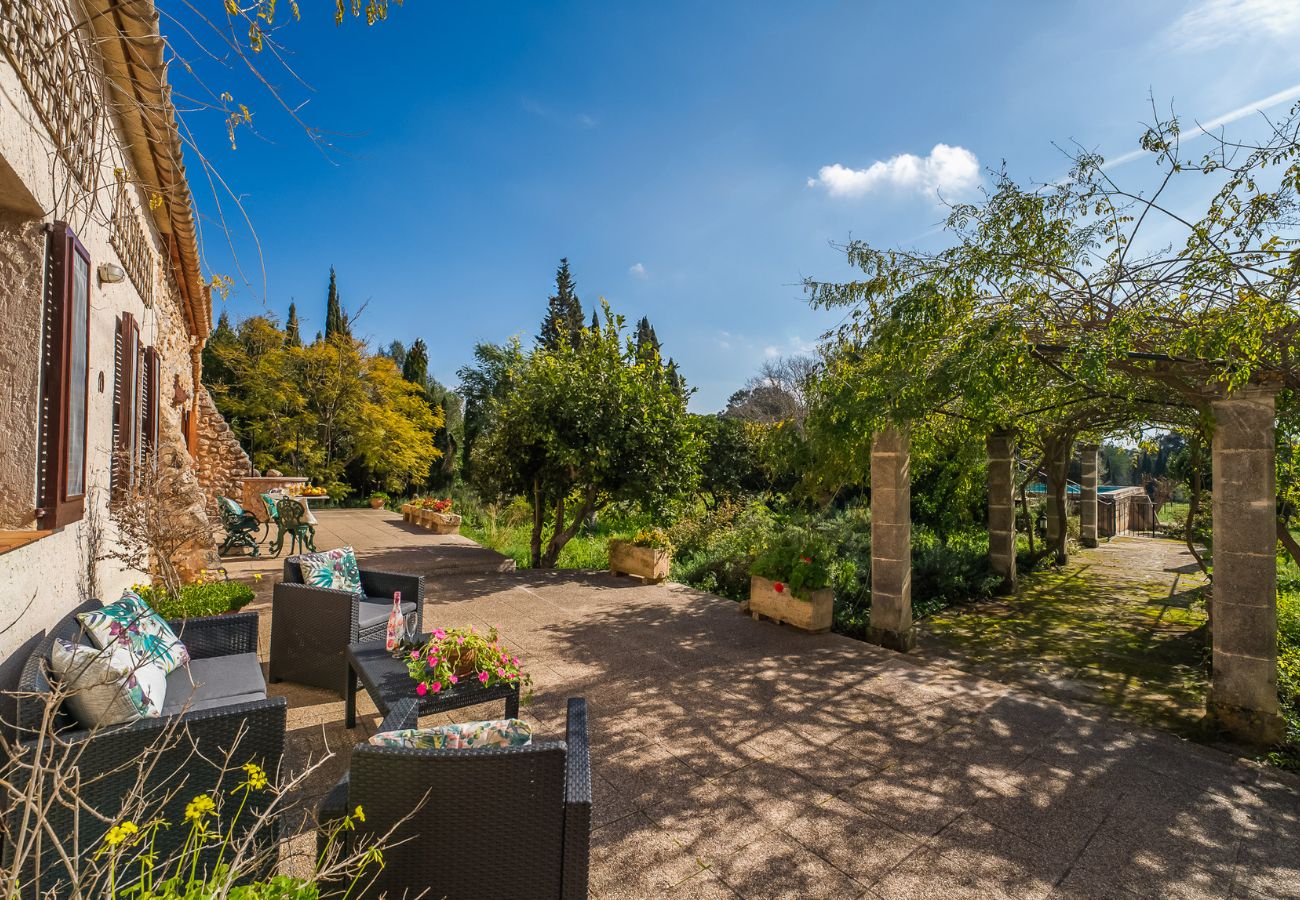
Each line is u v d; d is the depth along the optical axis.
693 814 2.82
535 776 1.74
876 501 5.76
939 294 4.45
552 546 9.36
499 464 9.30
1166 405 6.30
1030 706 4.24
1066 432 9.10
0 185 2.38
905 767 3.34
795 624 5.89
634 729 3.72
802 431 6.89
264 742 2.21
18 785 1.86
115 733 1.97
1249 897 2.36
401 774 1.69
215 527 8.79
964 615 7.36
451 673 2.99
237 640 3.51
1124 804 3.03
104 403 4.01
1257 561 3.78
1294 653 5.07
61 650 2.13
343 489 21.11
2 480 2.60
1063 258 4.29
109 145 3.66
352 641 3.93
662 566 8.08
